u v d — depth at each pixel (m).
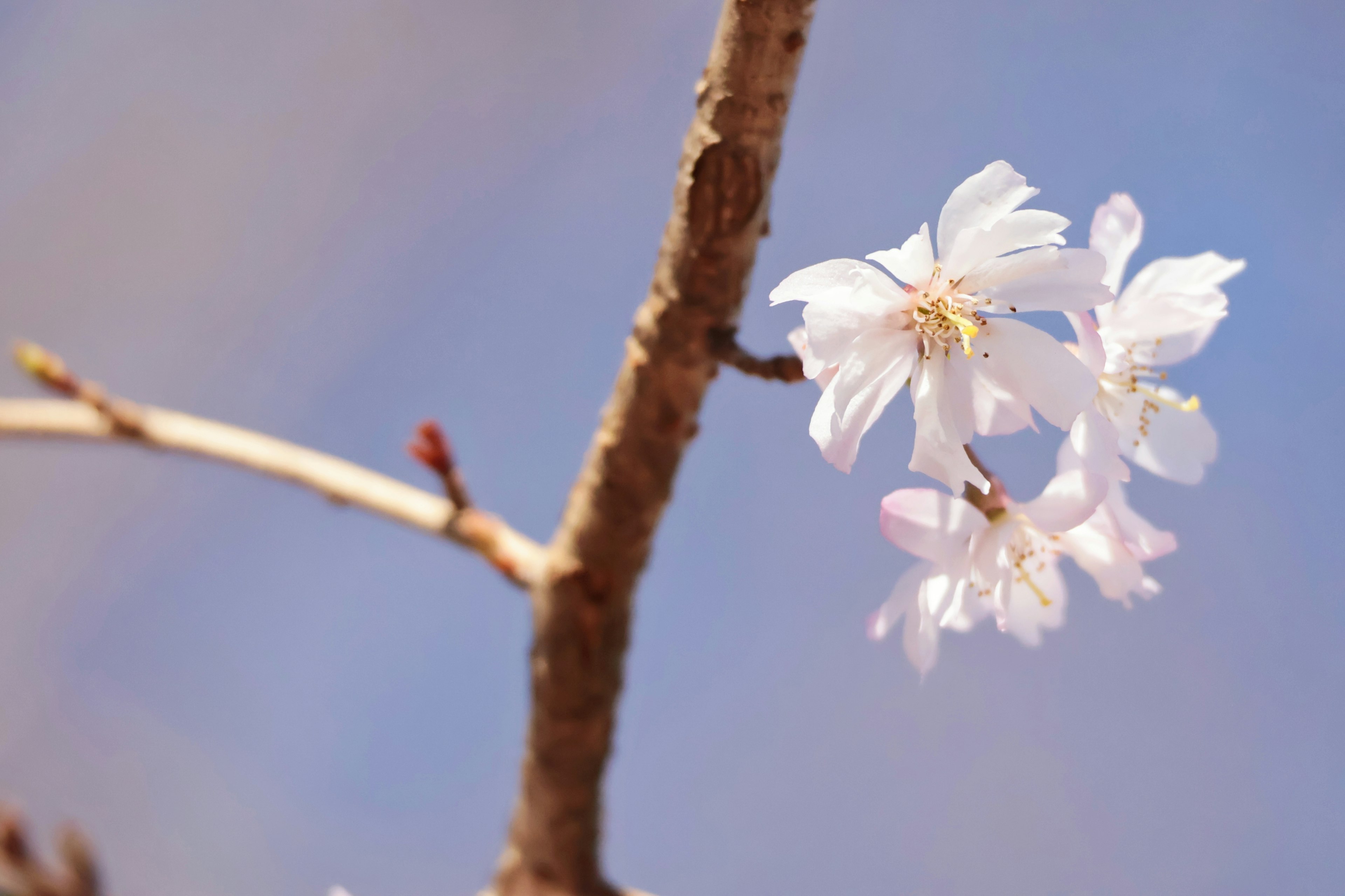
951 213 0.40
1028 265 0.40
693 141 0.40
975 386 0.40
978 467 0.41
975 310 0.40
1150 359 0.42
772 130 0.40
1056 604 0.43
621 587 0.43
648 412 0.42
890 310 0.40
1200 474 0.42
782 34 0.39
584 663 0.43
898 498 0.41
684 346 0.41
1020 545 0.42
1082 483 0.41
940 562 0.41
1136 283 0.42
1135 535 0.42
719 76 0.40
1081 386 0.40
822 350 0.40
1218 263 0.42
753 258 0.41
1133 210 0.42
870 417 0.40
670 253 0.41
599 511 0.42
